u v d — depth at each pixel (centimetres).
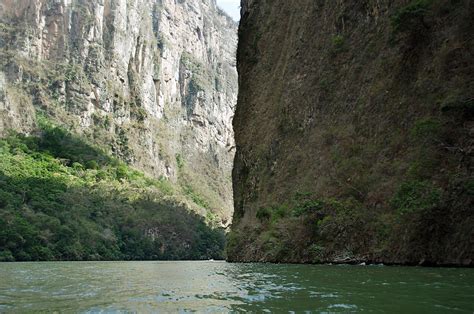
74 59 19675
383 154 3216
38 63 18625
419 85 3127
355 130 3644
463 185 2345
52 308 1220
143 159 19600
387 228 2758
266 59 5769
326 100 4216
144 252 10931
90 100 18975
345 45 4228
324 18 4675
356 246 2950
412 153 2941
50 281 2191
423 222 2452
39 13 19575
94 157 15938
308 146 4219
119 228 10975
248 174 5288
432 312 1018
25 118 15700
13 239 7394
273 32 5788
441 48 3025
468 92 2639
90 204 10994
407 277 1769
